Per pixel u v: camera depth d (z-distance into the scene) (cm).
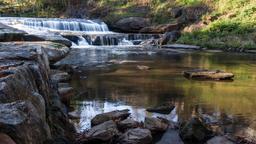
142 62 1822
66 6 3988
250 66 1762
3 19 2820
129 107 970
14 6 3894
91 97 1073
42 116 536
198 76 1405
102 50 2383
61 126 698
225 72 1450
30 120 461
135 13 3575
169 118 880
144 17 3484
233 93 1154
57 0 4009
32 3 3966
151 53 2258
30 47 852
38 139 478
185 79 1376
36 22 2883
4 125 397
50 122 635
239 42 2603
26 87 540
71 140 689
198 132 741
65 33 2686
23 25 2547
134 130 730
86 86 1220
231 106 995
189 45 2675
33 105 512
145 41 2873
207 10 3269
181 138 747
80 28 3120
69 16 3869
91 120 823
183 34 2969
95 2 3912
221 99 1073
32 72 634
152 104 1002
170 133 773
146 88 1205
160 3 3591
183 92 1157
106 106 975
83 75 1423
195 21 3206
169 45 2694
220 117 891
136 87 1219
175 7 3456
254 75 1498
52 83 856
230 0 3250
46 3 3994
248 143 718
